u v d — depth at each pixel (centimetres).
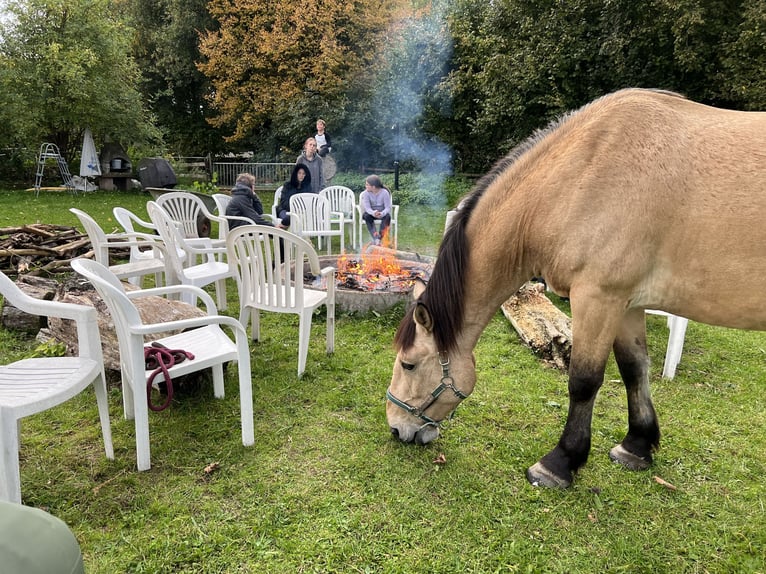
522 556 183
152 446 242
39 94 1166
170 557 176
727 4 785
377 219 675
